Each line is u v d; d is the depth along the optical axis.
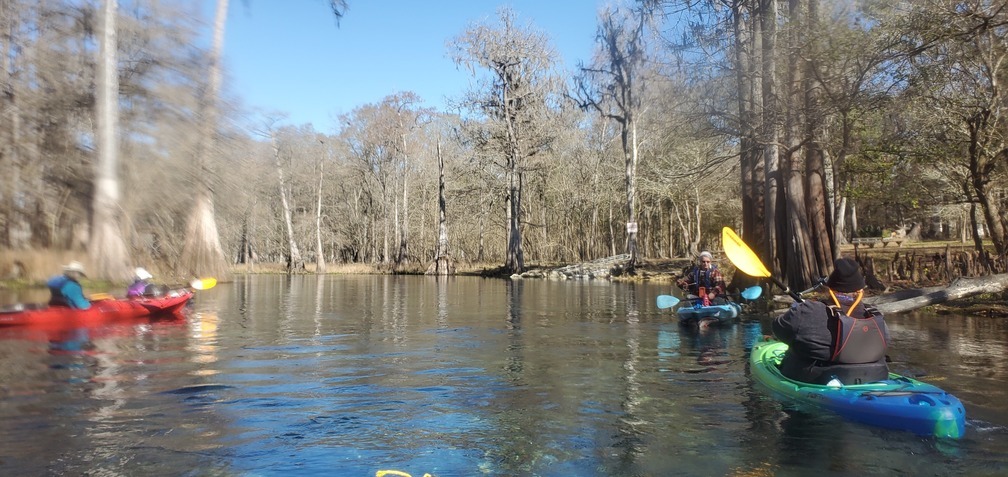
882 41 11.65
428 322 11.49
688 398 5.76
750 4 15.56
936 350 7.96
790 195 14.84
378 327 10.73
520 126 34.91
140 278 12.36
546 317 12.38
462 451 4.39
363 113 47.62
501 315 12.77
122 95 20.27
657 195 37.88
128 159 19.95
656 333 9.98
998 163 14.41
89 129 20.02
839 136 15.48
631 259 30.39
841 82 12.92
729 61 14.90
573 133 40.75
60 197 19.27
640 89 29.25
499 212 46.72
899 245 30.84
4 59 18.69
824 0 12.55
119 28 19.53
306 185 51.28
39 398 5.64
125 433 4.68
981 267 14.90
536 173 41.16
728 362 7.48
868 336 5.41
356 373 6.83
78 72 19.86
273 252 59.12
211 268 22.47
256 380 6.45
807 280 14.60
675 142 19.42
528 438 4.66
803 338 5.55
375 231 50.72
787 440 4.58
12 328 9.89
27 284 16.56
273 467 4.06
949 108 13.45
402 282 28.80
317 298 17.55
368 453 4.33
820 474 3.98
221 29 22.23
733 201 35.53
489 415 5.23
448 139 46.16
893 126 14.23
